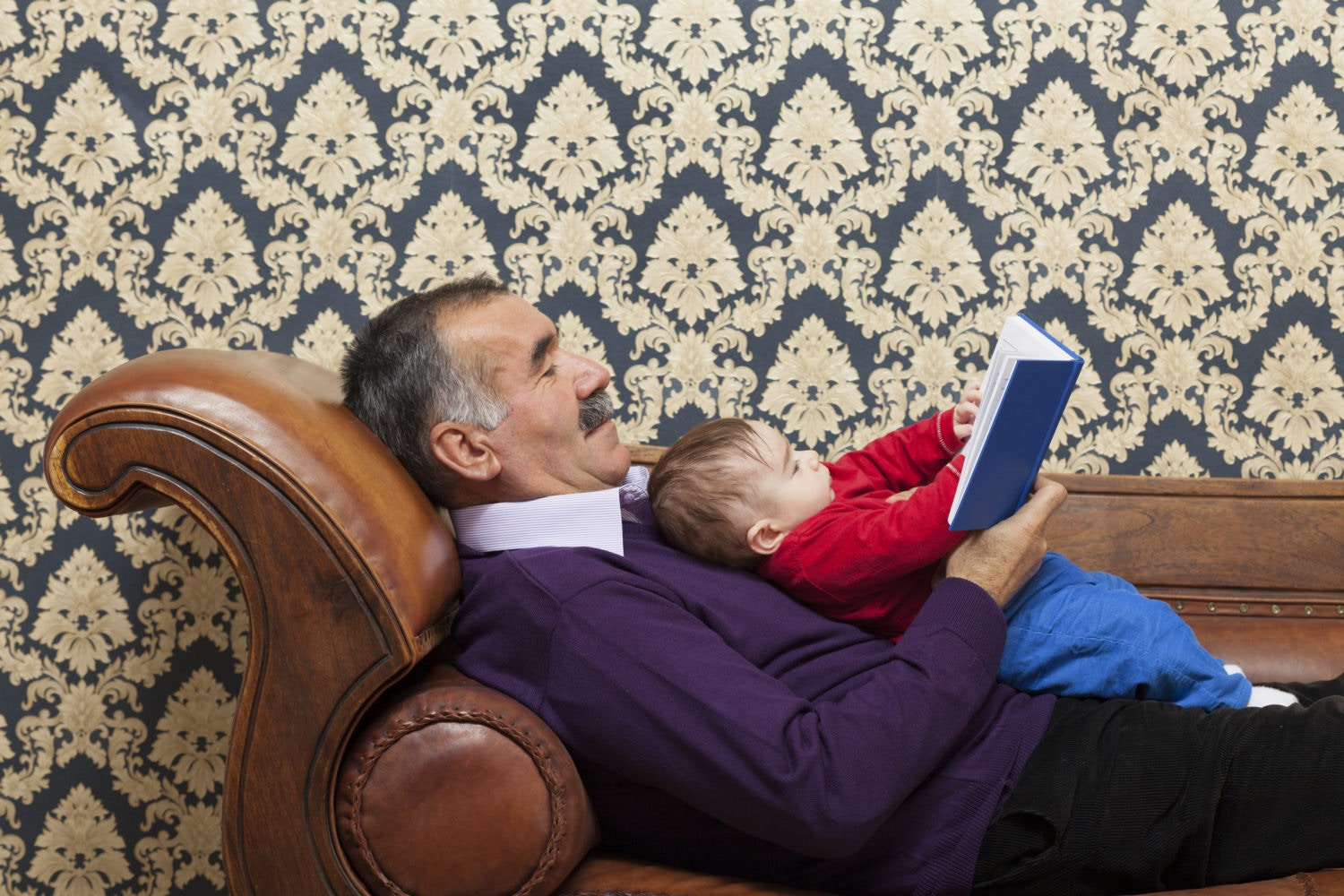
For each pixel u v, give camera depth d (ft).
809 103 6.48
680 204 6.40
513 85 6.34
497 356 4.36
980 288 6.54
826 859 3.72
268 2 6.24
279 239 6.21
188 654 6.05
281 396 3.79
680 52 6.42
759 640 4.07
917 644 3.74
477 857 3.42
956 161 6.55
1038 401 3.60
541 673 3.76
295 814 3.44
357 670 3.44
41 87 6.12
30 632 6.00
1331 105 6.76
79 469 3.42
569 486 4.55
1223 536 6.37
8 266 6.09
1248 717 3.83
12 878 5.97
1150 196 6.65
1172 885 3.75
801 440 6.44
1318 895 3.35
